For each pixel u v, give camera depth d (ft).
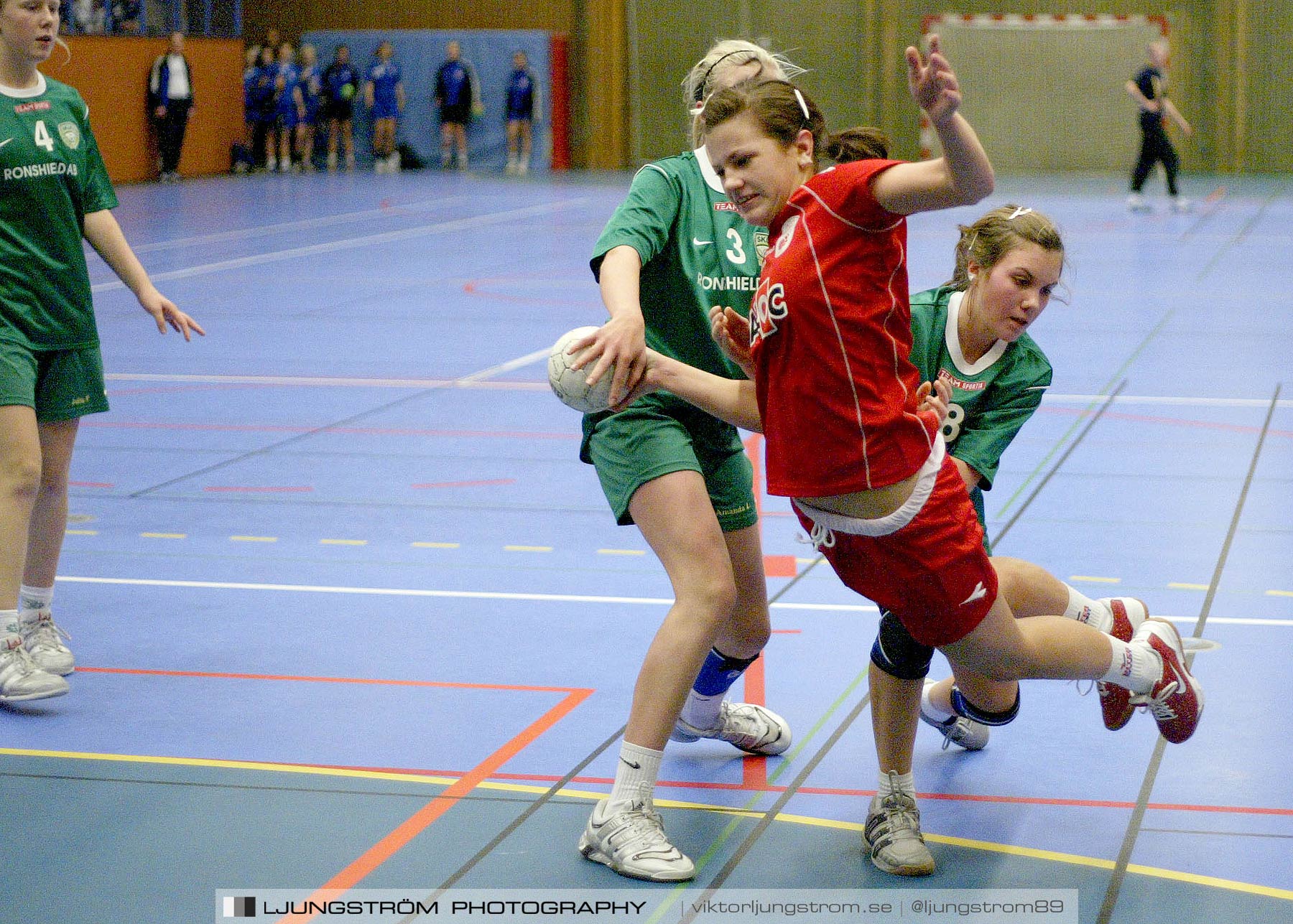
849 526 12.71
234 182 110.52
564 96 122.62
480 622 21.16
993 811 14.96
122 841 14.15
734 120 12.53
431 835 14.32
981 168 11.05
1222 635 20.07
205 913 12.67
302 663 19.44
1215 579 22.70
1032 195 96.78
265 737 16.87
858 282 12.14
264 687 18.53
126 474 30.63
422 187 106.83
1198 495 28.02
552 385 14.06
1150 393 37.99
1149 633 14.62
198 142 116.57
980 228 14.32
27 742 16.76
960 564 12.75
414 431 34.81
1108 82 113.19
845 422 12.36
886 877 13.47
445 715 17.54
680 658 13.83
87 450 32.86
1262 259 65.10
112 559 24.45
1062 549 24.53
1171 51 112.16
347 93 121.29
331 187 106.83
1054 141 114.83
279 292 58.49
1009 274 13.93
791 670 19.22
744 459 15.64
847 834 14.49
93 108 103.81
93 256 68.49
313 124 122.72
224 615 21.53
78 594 22.54
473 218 86.74
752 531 15.56
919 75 10.72
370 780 15.65
